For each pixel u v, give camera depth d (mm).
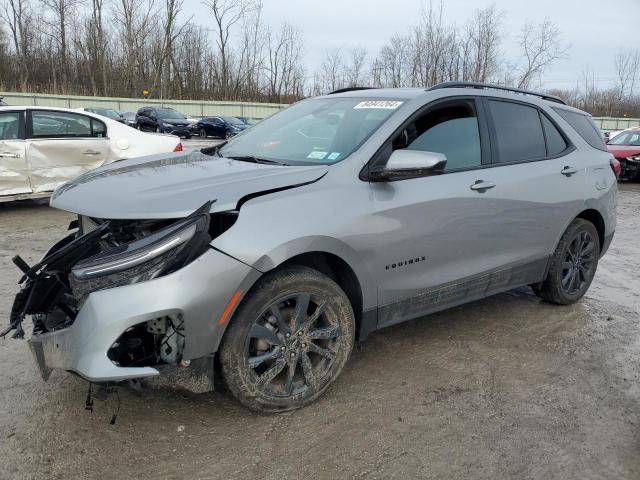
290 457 2721
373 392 3330
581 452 2832
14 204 8992
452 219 3582
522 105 4359
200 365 2729
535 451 2826
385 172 3184
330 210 3010
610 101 51250
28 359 3615
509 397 3332
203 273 2604
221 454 2727
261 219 2789
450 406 3209
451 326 4367
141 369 2549
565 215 4477
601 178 4836
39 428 2871
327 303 3074
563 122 4684
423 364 3709
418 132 3562
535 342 4133
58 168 8203
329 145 3461
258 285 2838
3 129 7809
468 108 3924
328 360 3172
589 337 4270
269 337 2906
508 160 4078
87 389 3244
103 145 8531
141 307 2504
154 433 2867
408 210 3326
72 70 54188
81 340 2520
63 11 52156
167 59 54500
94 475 2549
